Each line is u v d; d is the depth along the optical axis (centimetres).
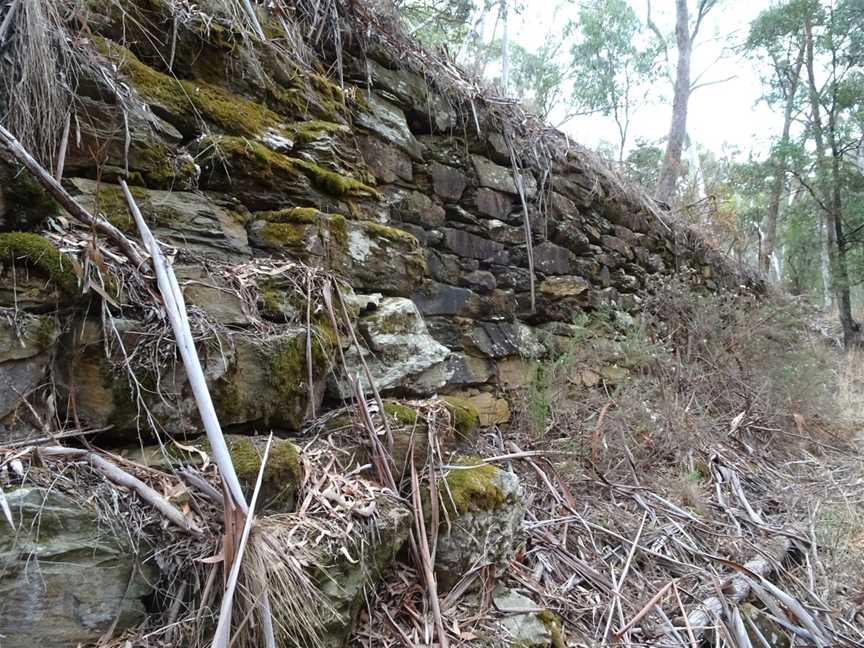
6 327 123
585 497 287
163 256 151
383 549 163
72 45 165
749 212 1305
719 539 279
